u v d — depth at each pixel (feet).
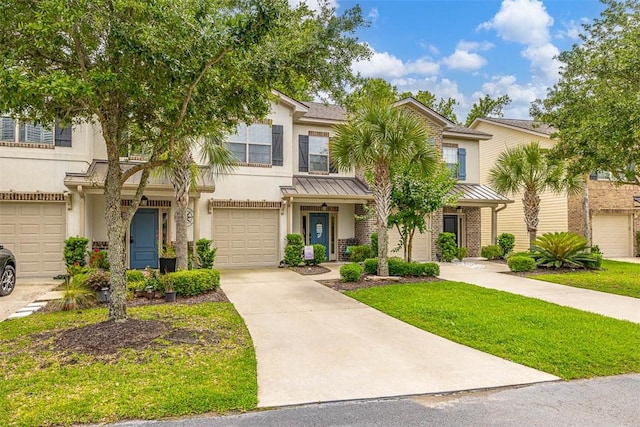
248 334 21.13
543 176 53.83
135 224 46.37
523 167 54.49
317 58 34.50
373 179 39.45
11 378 15.01
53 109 19.81
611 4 37.50
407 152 36.14
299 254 49.26
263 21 18.12
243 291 33.12
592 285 36.19
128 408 12.75
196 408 12.87
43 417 12.16
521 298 29.84
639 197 67.67
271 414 12.69
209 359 17.16
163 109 19.84
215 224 48.52
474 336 20.85
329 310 26.71
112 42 17.17
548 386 15.08
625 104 28.84
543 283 37.47
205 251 43.47
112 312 20.95
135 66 17.53
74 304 26.14
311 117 55.01
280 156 51.13
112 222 20.79
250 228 49.88
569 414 12.85
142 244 46.55
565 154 37.73
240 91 21.06
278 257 50.57
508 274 43.09
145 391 13.93
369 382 15.24
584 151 32.65
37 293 32.50
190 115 19.53
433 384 15.12
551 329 21.93
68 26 15.84
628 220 67.26
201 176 44.27
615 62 32.91
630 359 17.70
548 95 42.86
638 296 31.65
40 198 39.60
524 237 69.82
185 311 25.26
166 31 16.74
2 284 30.91
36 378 14.93
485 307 26.78
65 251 38.01
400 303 27.86
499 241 60.39
